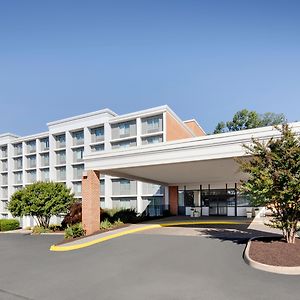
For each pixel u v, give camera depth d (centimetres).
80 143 4922
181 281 845
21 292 802
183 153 1630
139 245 1427
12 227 3231
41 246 1594
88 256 1244
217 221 2472
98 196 1977
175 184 3391
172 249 1297
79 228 1797
